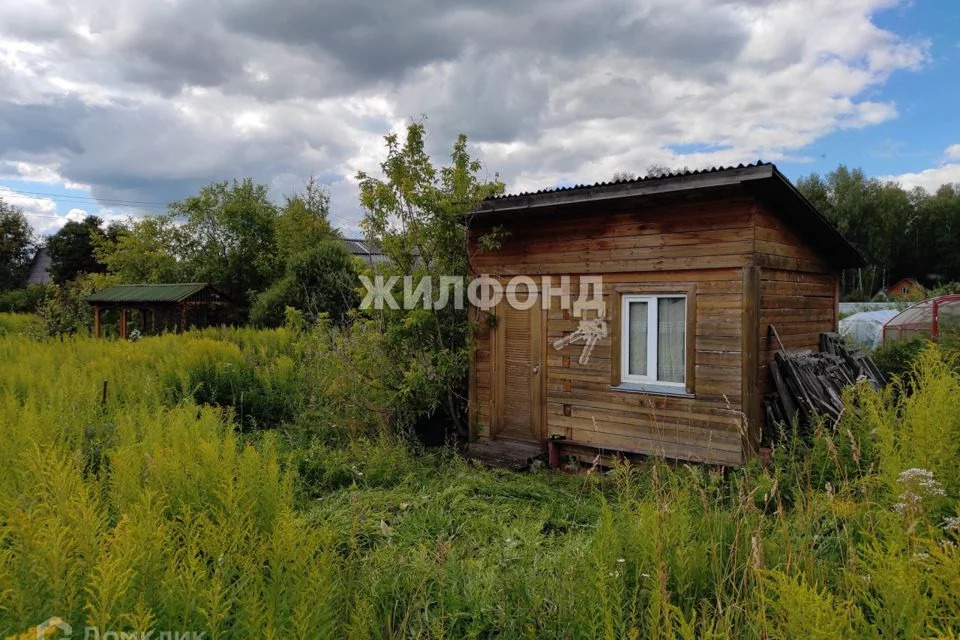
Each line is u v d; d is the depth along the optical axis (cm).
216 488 403
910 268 5116
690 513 389
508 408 858
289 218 2903
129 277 2975
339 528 445
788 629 237
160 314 2167
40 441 500
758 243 651
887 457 395
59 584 247
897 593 238
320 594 268
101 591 224
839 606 233
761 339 671
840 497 388
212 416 674
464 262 891
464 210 836
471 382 889
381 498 540
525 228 834
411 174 910
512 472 700
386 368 889
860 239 5141
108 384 853
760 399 661
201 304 2069
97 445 574
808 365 709
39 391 780
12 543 300
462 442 900
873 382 838
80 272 3338
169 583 261
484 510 519
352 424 823
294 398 975
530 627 290
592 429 769
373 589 331
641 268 723
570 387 791
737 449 648
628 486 421
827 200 5294
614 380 747
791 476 514
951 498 346
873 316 1859
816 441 523
